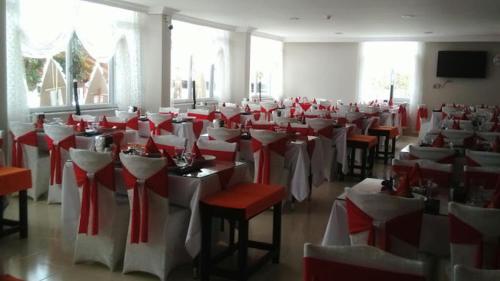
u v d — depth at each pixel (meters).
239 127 6.39
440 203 3.02
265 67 13.75
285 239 4.39
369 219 2.52
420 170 3.25
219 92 11.48
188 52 10.24
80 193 3.47
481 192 3.12
